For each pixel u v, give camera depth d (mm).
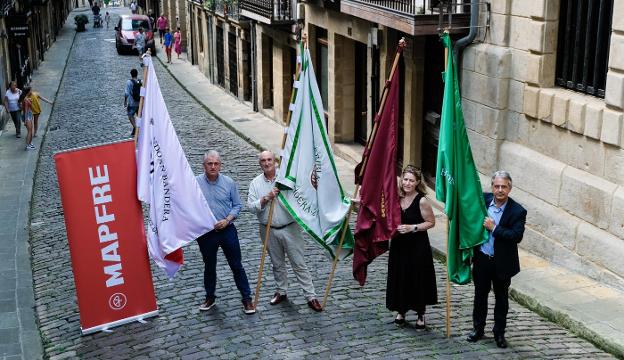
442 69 14203
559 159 11047
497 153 12273
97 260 8922
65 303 9984
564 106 10719
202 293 9961
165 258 9008
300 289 10031
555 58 11195
